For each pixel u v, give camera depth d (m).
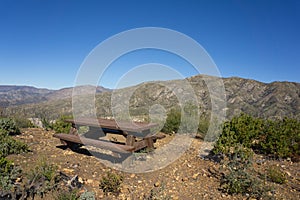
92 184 4.52
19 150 5.73
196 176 5.12
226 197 4.34
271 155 6.43
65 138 6.34
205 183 4.86
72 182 4.34
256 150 6.84
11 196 3.75
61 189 4.11
